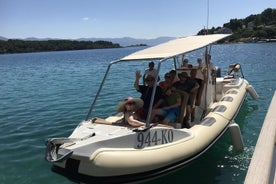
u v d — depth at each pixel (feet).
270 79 58.49
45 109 40.24
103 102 42.78
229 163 22.20
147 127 18.08
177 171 20.30
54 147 16.81
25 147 26.07
